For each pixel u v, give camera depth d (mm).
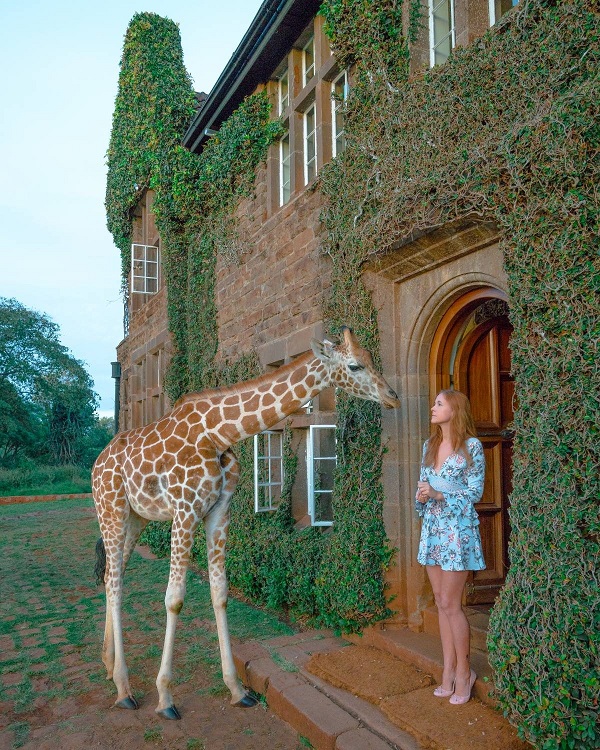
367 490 4887
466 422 3578
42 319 37156
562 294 3047
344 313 5211
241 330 7988
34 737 3658
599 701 2748
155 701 4113
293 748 3488
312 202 6195
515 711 3021
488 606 4633
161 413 11516
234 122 7957
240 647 4754
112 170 14086
